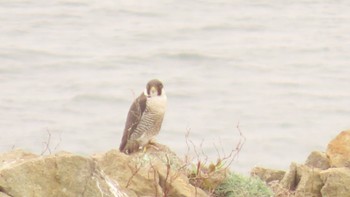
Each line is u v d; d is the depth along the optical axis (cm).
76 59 8281
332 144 1346
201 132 5556
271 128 5850
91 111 6391
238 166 4534
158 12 10850
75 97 6769
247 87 7269
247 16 10888
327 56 8675
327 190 1263
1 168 1055
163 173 1197
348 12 11400
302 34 10019
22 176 1038
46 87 7231
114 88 7188
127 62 8231
